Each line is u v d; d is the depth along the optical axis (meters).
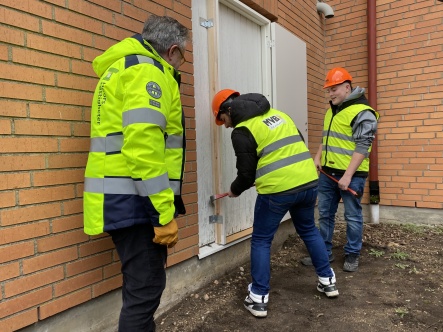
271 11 3.91
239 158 2.51
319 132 5.36
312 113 5.14
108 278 2.18
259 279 2.61
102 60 1.79
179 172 1.87
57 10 1.88
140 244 1.71
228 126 2.79
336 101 3.45
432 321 2.51
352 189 3.38
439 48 4.67
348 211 3.44
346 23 5.38
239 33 3.63
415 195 4.92
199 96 3.04
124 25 2.28
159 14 2.56
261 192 2.55
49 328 1.90
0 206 1.64
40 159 1.82
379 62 5.11
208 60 3.13
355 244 3.43
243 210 3.68
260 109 2.53
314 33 5.21
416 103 4.87
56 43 1.88
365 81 5.28
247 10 3.57
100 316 2.17
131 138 1.53
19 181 1.72
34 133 1.78
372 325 2.48
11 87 1.68
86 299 2.05
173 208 1.65
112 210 1.65
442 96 4.68
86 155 2.06
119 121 1.67
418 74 4.84
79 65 2.01
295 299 2.90
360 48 5.30
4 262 1.66
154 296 1.75
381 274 3.37
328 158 3.53
